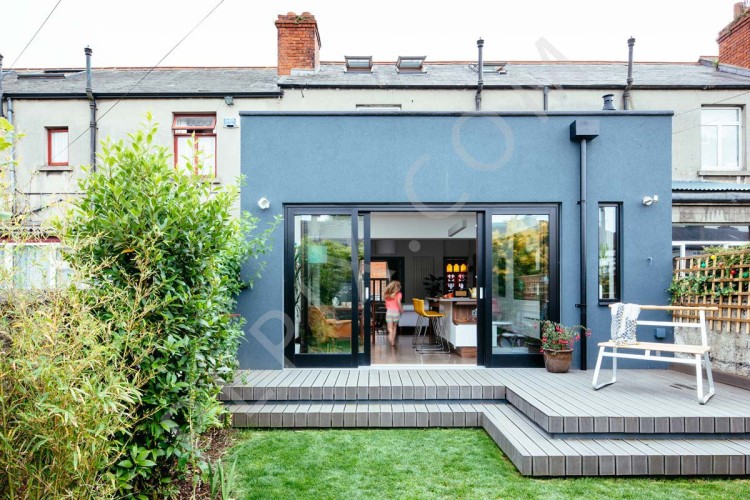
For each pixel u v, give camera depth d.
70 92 8.11
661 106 8.23
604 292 5.17
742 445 3.03
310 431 3.69
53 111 8.20
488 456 3.16
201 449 2.61
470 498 2.58
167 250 2.38
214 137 8.27
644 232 5.14
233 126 8.11
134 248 2.22
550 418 3.16
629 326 3.95
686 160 8.25
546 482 2.78
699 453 2.88
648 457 2.84
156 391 2.29
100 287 2.12
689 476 2.87
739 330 4.11
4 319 1.70
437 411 3.79
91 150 8.09
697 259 4.71
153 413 2.21
